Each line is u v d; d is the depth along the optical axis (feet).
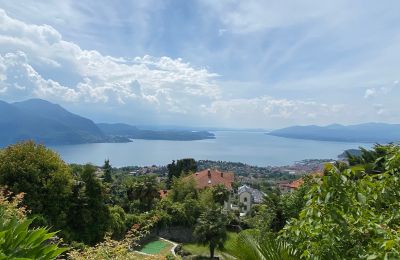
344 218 10.11
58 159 78.89
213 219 102.53
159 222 120.47
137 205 141.28
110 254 19.80
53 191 73.00
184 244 122.72
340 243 10.02
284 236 11.82
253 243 13.19
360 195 10.19
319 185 10.58
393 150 12.41
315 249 10.07
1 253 8.34
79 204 80.43
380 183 11.44
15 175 69.56
